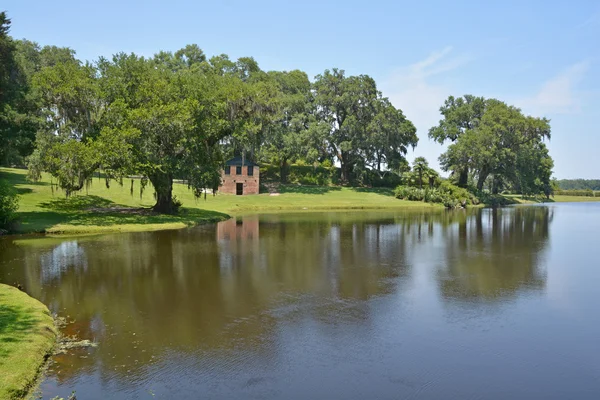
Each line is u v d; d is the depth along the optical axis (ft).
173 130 102.73
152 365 30.19
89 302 43.96
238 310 41.96
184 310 41.81
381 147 246.06
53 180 144.97
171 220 109.50
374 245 82.43
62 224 93.81
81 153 92.63
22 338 32.42
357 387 27.66
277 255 70.13
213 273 56.85
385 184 274.36
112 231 93.09
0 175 143.13
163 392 26.68
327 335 35.96
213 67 202.80
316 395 26.61
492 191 334.44
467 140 235.61
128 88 106.52
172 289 48.88
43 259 64.03
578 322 39.86
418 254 73.41
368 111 249.14
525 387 28.07
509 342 35.12
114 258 65.51
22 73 115.24
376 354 32.50
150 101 105.09
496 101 262.06
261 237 90.63
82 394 26.32
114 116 100.22
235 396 26.37
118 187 149.07
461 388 27.78
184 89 111.75
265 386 27.58
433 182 231.50
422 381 28.55
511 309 43.47
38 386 27.12
